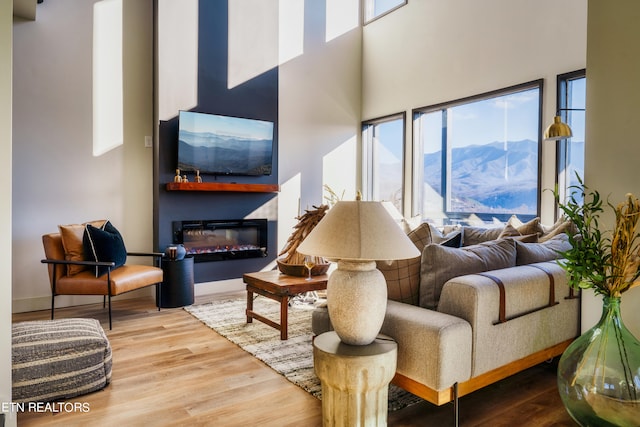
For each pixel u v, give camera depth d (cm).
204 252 493
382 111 611
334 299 185
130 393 240
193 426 205
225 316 396
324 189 606
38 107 423
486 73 477
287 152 571
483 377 206
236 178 517
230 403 228
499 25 464
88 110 451
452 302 205
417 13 558
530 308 225
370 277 184
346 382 173
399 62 584
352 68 635
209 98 491
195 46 482
